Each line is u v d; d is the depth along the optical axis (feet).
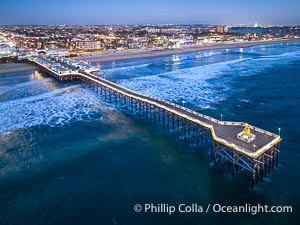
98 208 135.13
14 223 127.13
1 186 155.33
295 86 345.92
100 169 170.30
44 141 211.41
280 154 175.73
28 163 179.42
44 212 133.80
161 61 629.92
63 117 263.29
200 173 160.45
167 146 196.95
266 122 228.84
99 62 624.18
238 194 140.46
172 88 361.71
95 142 207.92
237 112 255.91
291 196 136.56
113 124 243.60
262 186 145.18
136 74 474.49
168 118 234.17
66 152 192.85
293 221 120.78
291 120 231.50
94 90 364.38
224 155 162.30
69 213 132.46
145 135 217.77
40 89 373.40
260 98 298.76
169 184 151.94
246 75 429.79
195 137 208.74
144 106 278.26
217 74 448.65
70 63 516.73
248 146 147.43
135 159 180.55
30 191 150.51
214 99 301.84
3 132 229.45
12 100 321.73
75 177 162.61
